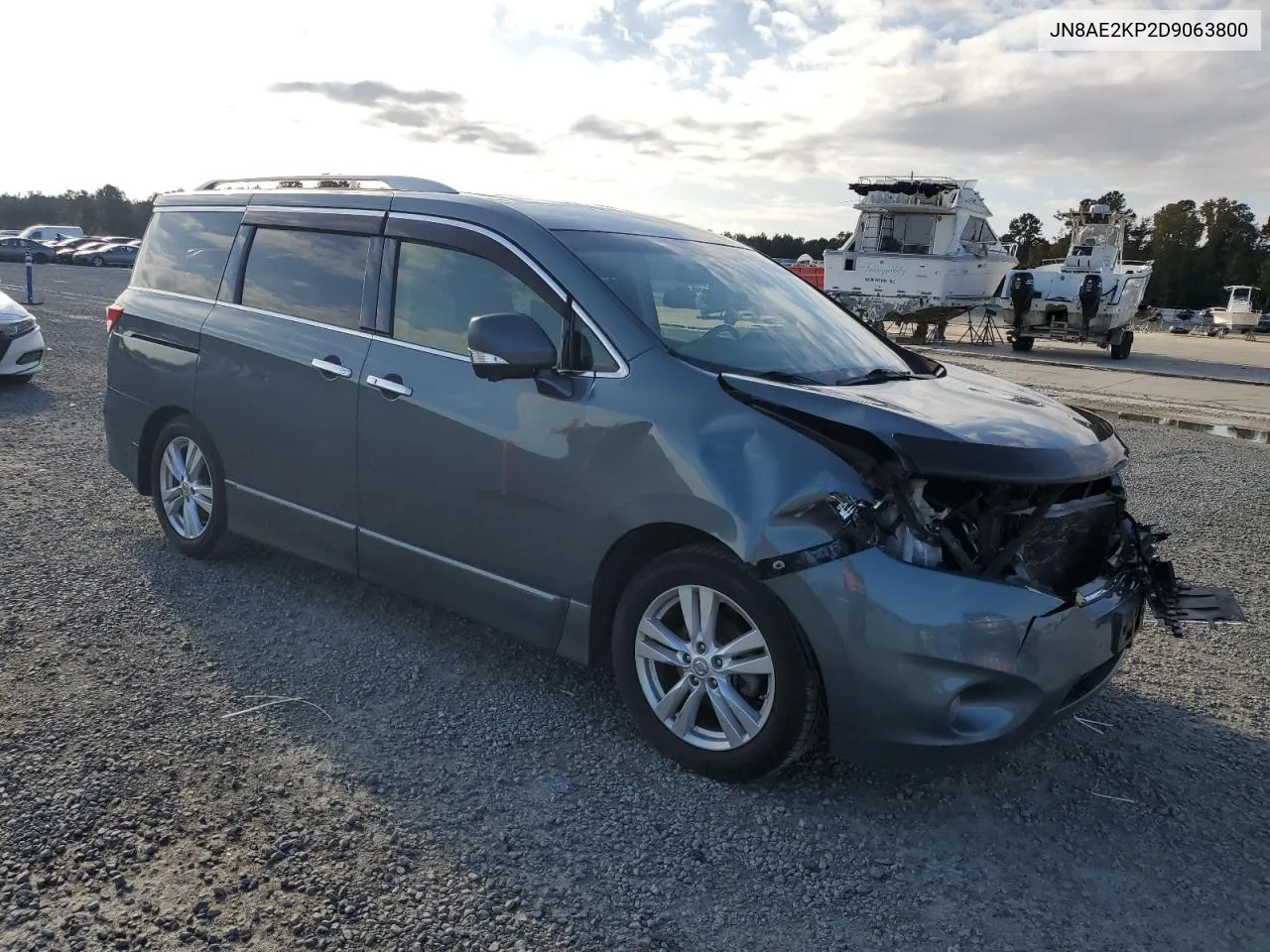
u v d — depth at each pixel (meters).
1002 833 3.05
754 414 3.10
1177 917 2.68
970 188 26.14
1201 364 23.03
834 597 2.87
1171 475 8.68
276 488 4.47
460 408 3.68
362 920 2.45
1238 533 6.76
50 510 5.79
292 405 4.30
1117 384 16.69
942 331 27.81
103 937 2.33
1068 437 3.17
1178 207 108.44
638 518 3.21
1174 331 54.25
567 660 4.12
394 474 3.93
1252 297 55.53
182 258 5.08
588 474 3.34
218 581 4.79
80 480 6.54
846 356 3.90
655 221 4.42
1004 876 2.83
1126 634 3.26
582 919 2.52
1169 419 12.19
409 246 4.04
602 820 2.98
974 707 2.90
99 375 11.30
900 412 3.05
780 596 2.94
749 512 2.96
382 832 2.83
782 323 3.93
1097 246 24.75
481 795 3.06
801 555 2.89
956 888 2.76
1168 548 6.30
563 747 3.40
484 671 3.98
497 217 3.81
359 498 4.10
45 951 2.28
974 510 2.95
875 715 2.88
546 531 3.48
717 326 3.65
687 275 3.90
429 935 2.41
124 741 3.23
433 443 3.77
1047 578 3.17
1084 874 2.86
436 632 4.35
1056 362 21.11
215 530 4.86
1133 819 3.17
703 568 3.11
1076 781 3.39
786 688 3.00
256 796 2.96
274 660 3.95
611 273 3.60
